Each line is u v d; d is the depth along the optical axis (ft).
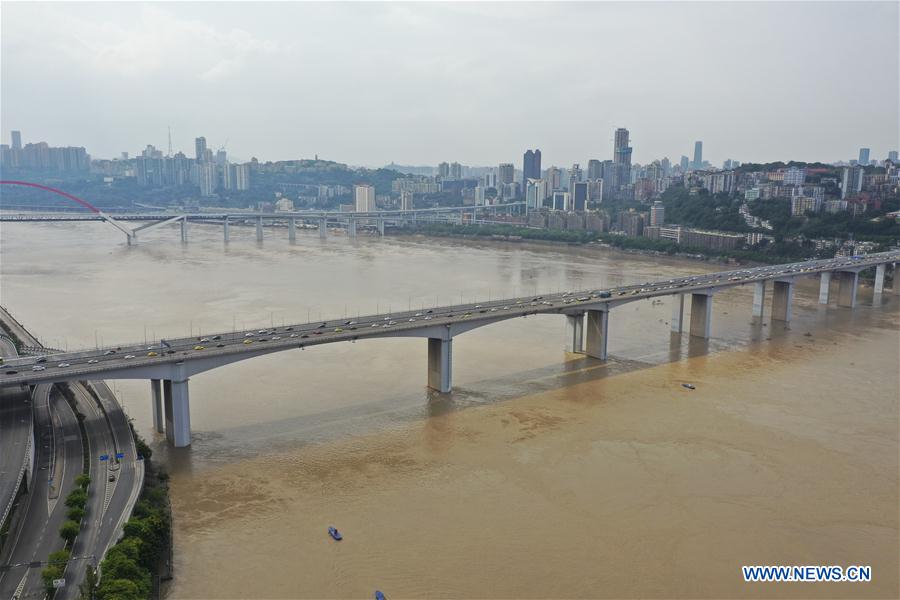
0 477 268.21
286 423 380.17
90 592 211.41
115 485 286.05
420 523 280.72
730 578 250.37
